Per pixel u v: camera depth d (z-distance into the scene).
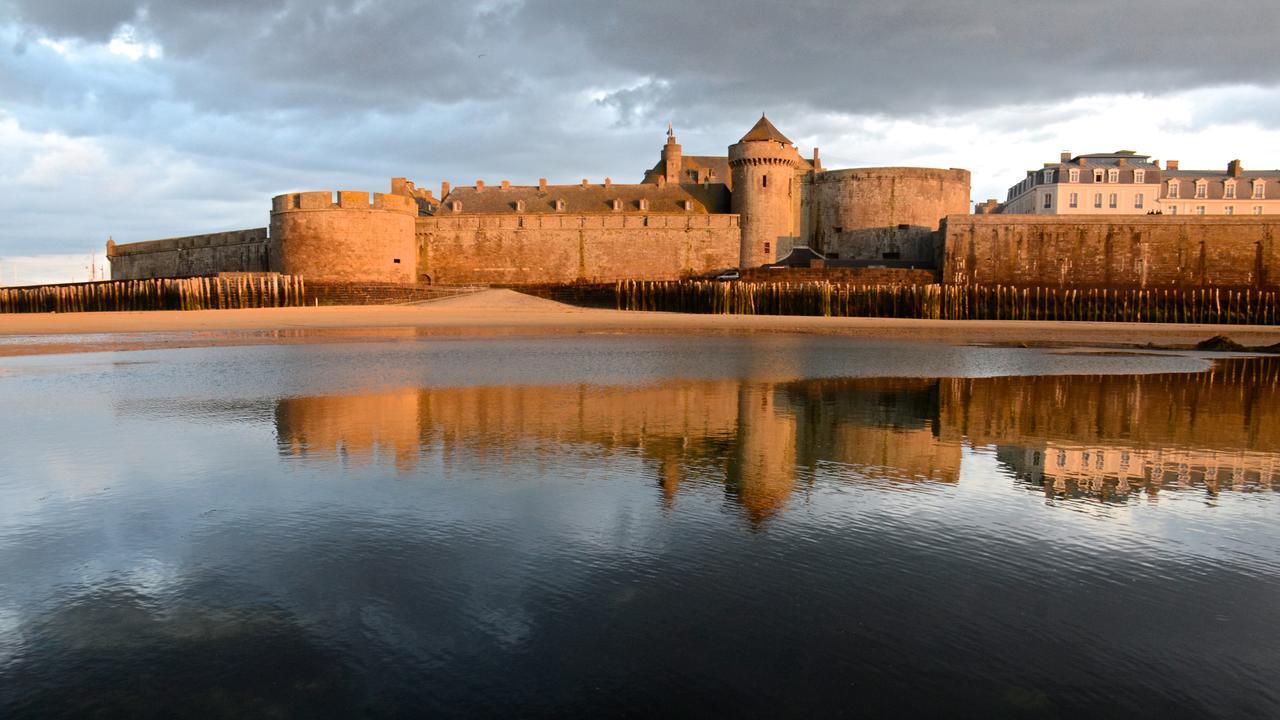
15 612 5.38
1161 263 59.41
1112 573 6.11
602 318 49.75
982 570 6.16
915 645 4.91
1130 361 25.72
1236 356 28.81
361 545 6.65
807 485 8.73
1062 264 60.31
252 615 5.33
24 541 6.76
